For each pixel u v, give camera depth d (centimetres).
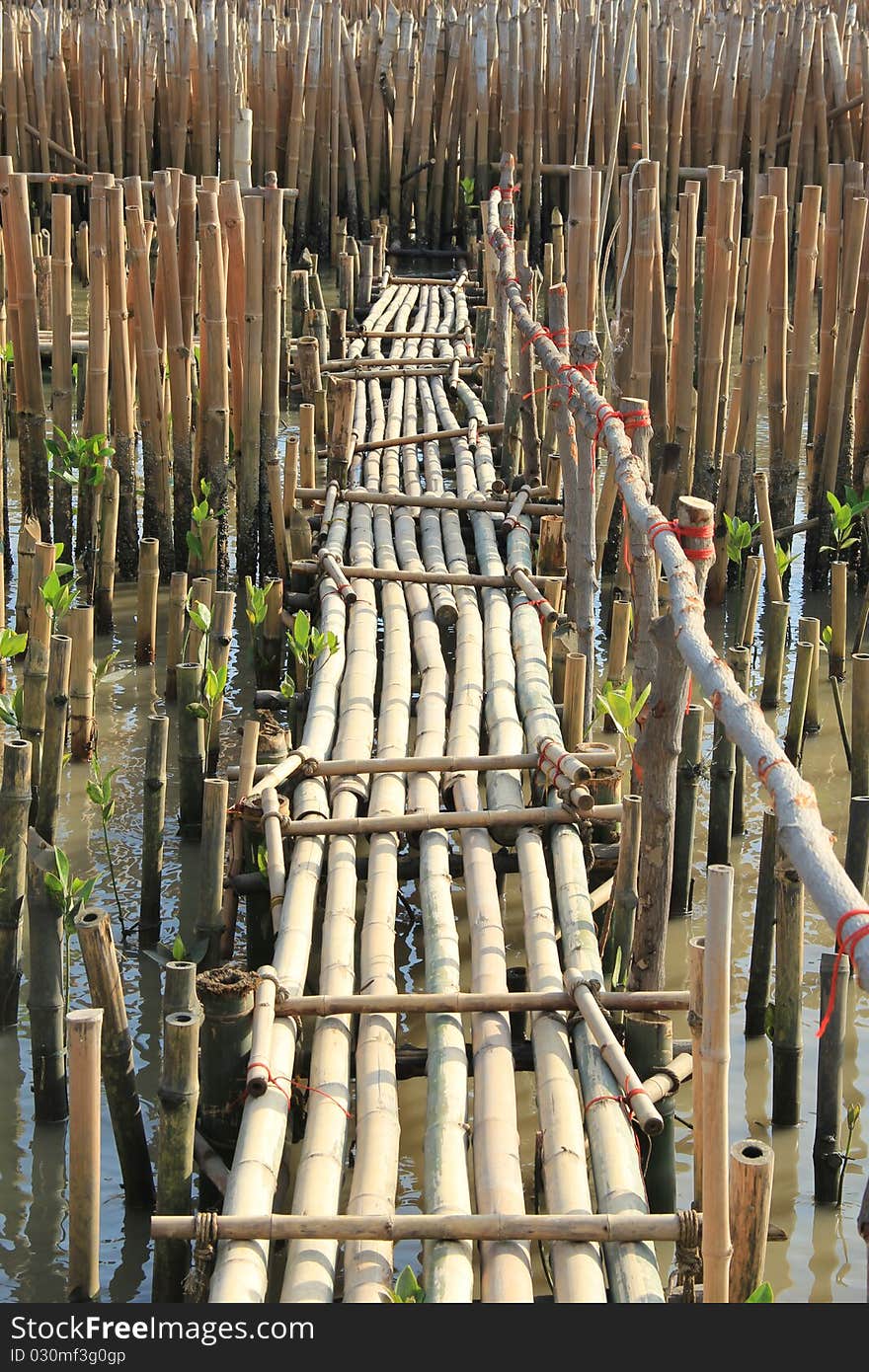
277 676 984
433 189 2120
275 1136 513
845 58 2097
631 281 1083
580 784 694
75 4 2314
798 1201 596
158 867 733
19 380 1101
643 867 603
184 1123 525
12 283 1080
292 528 1047
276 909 634
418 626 913
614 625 941
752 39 2017
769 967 680
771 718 972
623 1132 520
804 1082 659
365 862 752
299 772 729
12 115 1995
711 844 805
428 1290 458
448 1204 487
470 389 1419
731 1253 466
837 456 1155
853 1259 568
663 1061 572
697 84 2062
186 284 1152
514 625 919
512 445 1218
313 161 2092
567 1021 580
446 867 671
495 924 628
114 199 1072
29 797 666
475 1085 545
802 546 1228
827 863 356
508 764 716
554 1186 496
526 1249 475
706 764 910
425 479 1219
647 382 1090
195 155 2048
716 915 421
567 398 829
